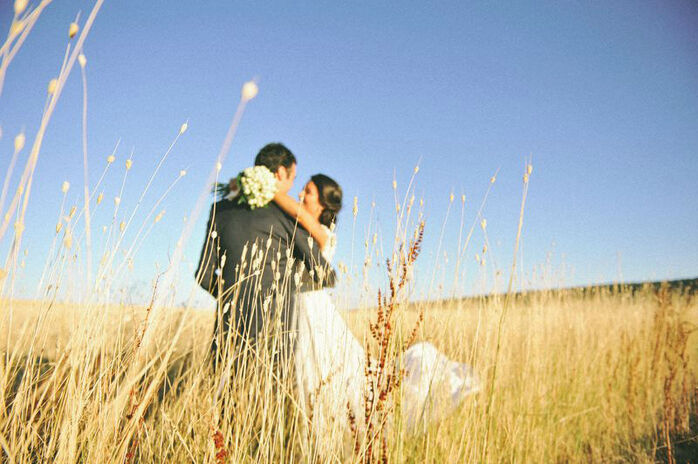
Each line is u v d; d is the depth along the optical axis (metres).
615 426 3.42
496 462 2.18
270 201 2.38
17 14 0.54
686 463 2.88
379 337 1.54
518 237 1.72
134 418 1.16
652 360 3.74
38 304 1.24
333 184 2.62
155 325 1.11
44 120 0.70
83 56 0.70
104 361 1.37
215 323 2.06
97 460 1.14
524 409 2.69
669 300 3.98
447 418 2.04
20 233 0.76
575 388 3.50
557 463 2.90
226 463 1.41
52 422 1.32
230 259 2.26
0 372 1.11
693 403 3.54
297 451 1.80
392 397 1.52
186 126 1.21
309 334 2.12
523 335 3.25
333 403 1.73
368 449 1.50
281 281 2.24
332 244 1.94
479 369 2.11
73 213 1.25
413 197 1.53
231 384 1.88
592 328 4.54
